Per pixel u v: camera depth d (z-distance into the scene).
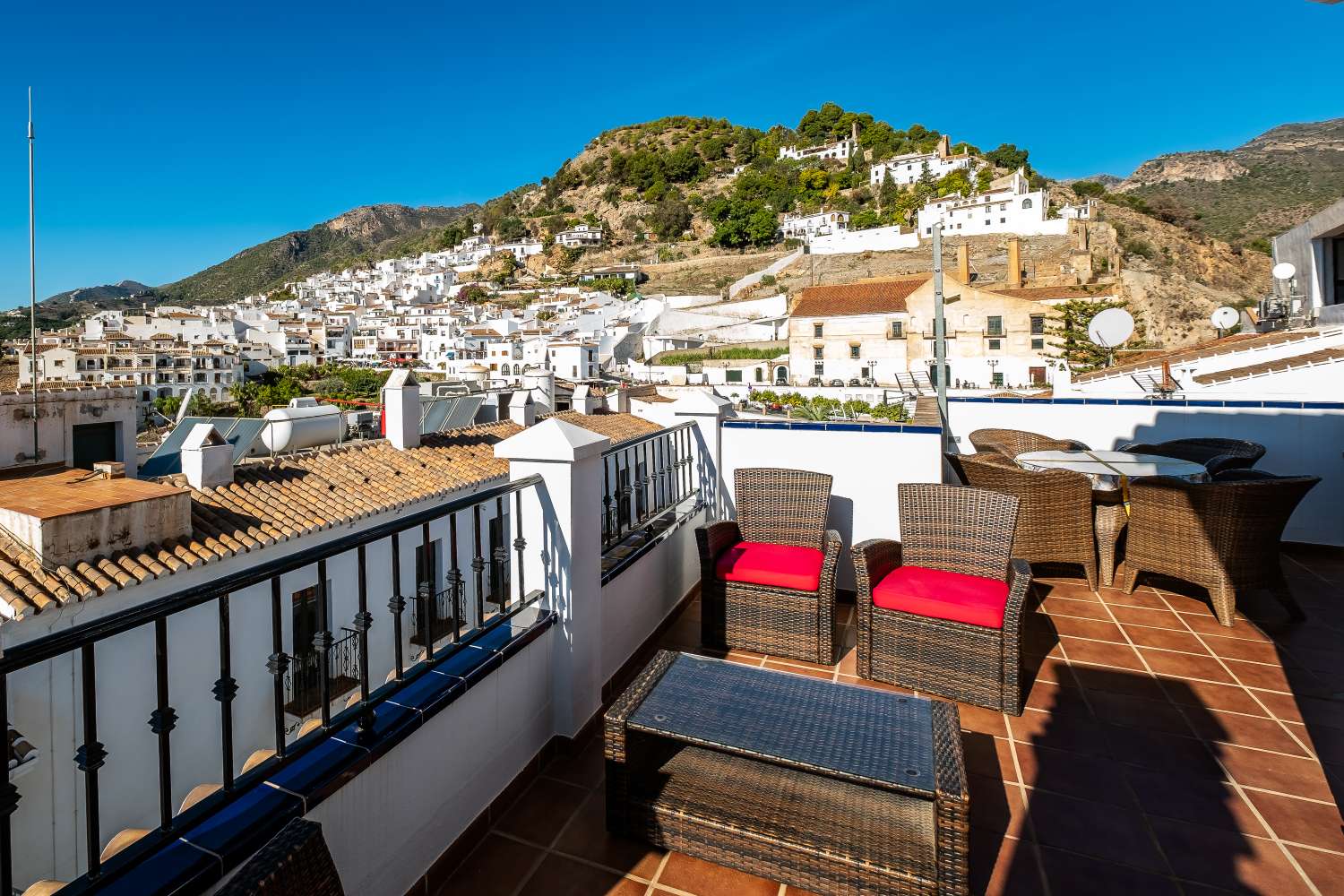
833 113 115.44
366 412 16.75
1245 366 9.98
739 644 3.53
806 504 3.85
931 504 3.48
